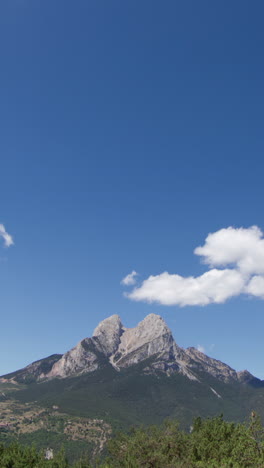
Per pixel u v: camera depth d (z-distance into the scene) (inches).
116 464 2952.8
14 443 2933.1
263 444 2469.2
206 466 2454.5
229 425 2974.9
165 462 2716.5
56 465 2790.4
